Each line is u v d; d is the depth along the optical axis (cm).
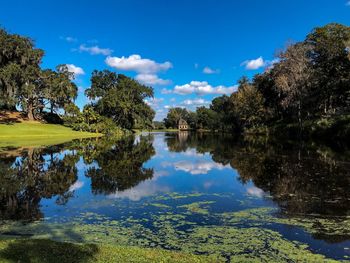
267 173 2008
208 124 14075
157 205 1305
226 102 10869
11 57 6109
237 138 6028
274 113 7594
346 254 820
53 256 700
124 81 8500
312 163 2317
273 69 7088
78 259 690
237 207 1268
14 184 1725
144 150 3759
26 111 7044
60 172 2117
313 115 5684
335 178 1786
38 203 1335
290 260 786
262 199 1390
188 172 2161
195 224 1057
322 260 783
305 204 1291
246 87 8381
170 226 1035
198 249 850
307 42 5972
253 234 958
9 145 3797
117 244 877
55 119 7762
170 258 733
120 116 8281
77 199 1406
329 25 5819
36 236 937
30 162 2519
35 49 6294
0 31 5931
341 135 3919
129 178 1944
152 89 8775
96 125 7100
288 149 3316
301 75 5216
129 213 1190
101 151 3491
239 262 772
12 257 684
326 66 5603
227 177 1945
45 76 6531
